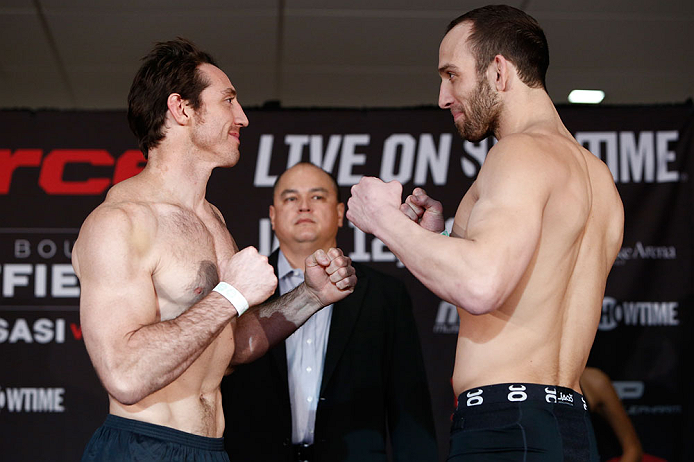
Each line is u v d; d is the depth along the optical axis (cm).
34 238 378
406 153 388
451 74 196
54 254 377
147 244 194
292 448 276
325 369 281
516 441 165
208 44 402
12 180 382
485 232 159
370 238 380
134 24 383
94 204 383
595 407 360
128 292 186
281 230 316
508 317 173
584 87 443
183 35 393
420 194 206
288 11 374
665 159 384
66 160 385
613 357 370
